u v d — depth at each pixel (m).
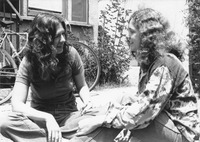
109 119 2.12
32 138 2.33
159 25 2.04
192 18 6.45
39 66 2.47
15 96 2.49
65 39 2.58
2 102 4.94
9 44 5.67
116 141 2.13
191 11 6.52
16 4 6.87
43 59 2.41
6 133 2.36
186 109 2.07
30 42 2.48
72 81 2.81
